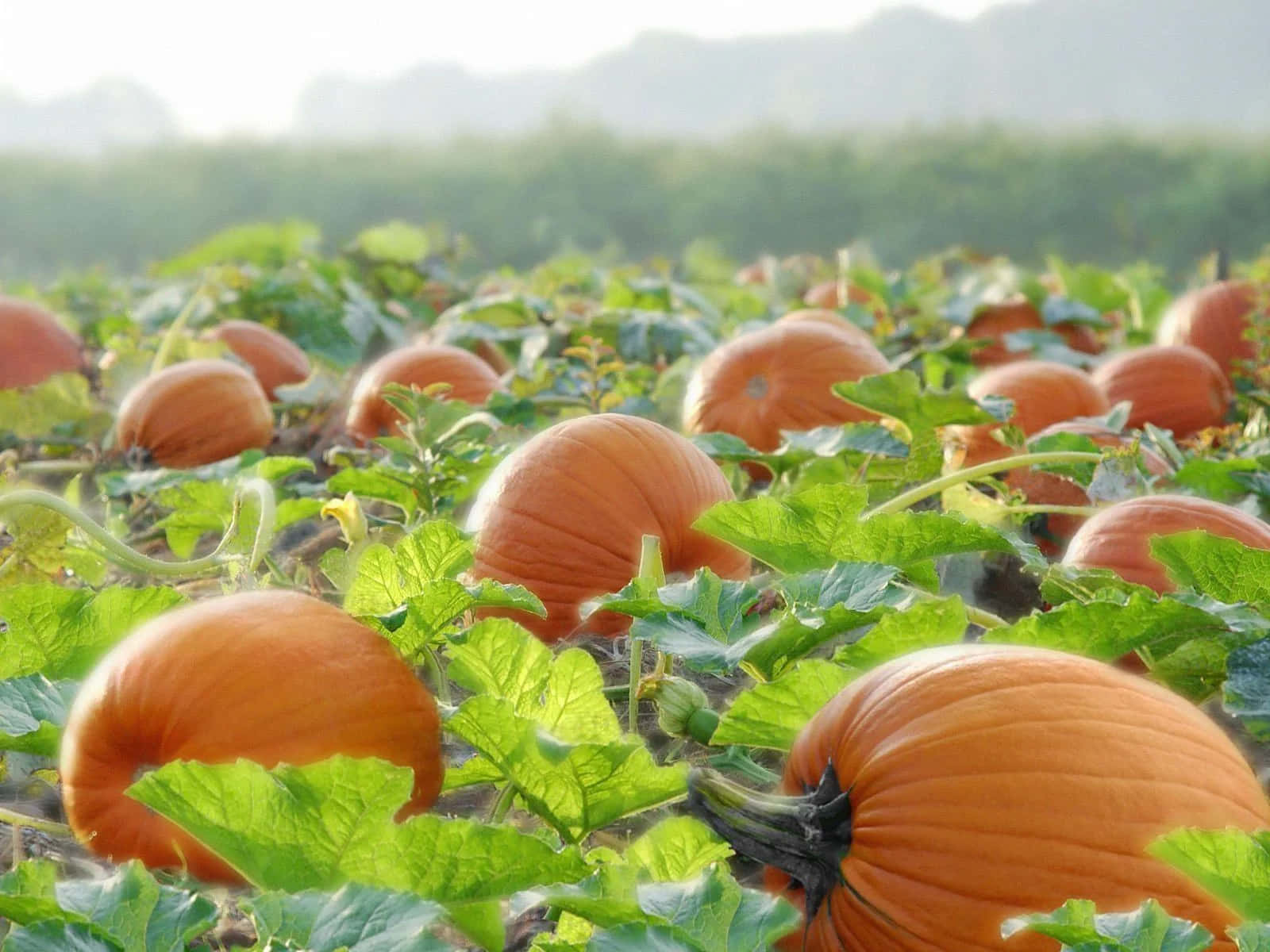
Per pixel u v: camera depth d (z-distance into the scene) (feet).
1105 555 11.28
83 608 10.29
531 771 9.45
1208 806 8.86
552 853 8.83
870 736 9.08
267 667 9.44
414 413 12.68
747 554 11.46
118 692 9.39
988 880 8.78
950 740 8.94
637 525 11.18
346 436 16.24
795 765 9.30
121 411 14.98
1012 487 13.43
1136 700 9.05
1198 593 10.71
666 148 146.41
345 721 9.46
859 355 14.05
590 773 9.37
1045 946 8.74
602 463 11.27
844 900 8.99
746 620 10.47
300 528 14.02
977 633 12.18
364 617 9.95
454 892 8.87
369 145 154.81
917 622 9.84
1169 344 19.57
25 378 16.72
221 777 8.77
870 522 10.68
